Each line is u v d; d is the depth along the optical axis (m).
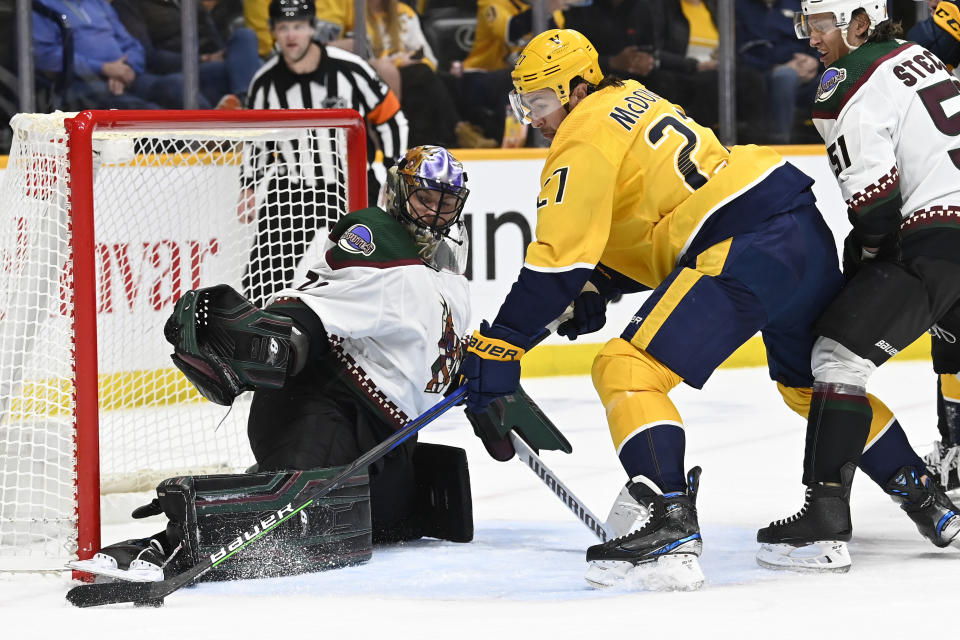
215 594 11.12
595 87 11.72
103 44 26.30
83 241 12.26
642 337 11.16
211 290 11.96
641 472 10.99
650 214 11.42
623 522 11.53
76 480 12.30
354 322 12.33
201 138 15.18
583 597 10.77
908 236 12.11
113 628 9.84
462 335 13.29
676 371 11.11
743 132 30.16
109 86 26.52
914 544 12.97
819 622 9.58
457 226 13.18
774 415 21.75
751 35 29.86
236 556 11.66
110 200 19.42
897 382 25.17
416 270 12.48
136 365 19.42
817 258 11.50
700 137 11.43
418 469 13.71
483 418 12.20
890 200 11.71
